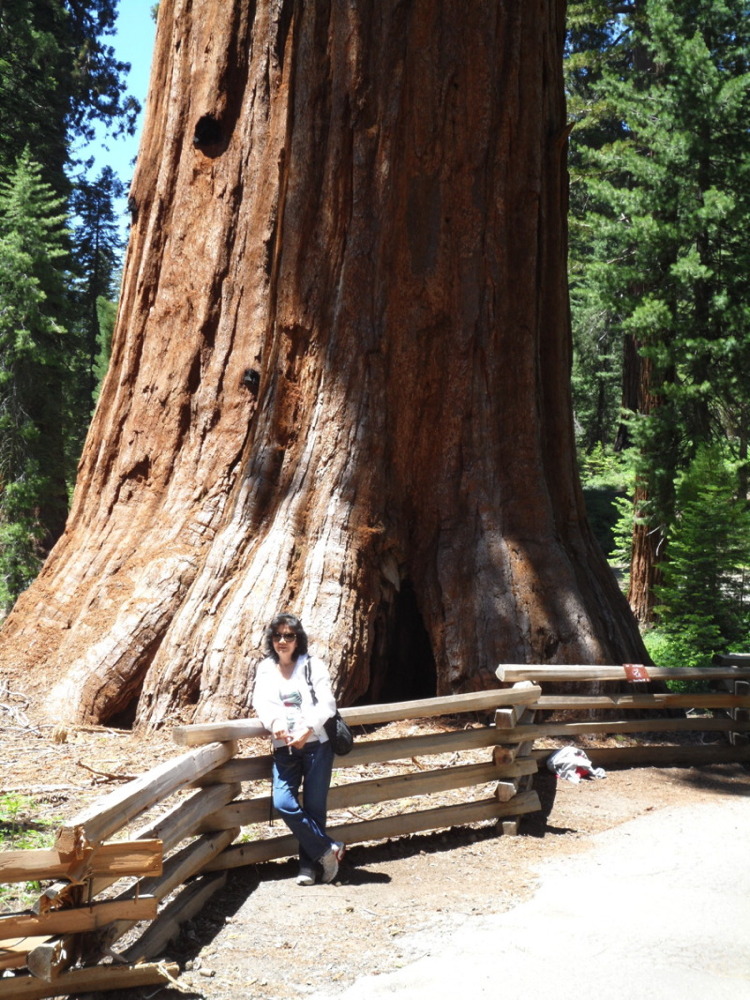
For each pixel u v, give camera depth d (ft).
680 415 67.31
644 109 70.54
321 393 31.68
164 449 33.83
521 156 33.40
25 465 91.20
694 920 16.58
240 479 31.58
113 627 29.68
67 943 13.41
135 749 26.02
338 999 13.70
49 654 31.07
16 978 13.02
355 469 31.17
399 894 17.99
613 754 27.30
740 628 53.31
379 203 31.78
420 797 23.49
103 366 169.99
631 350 85.81
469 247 32.45
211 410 33.50
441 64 32.04
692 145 67.62
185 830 16.53
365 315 31.83
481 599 30.76
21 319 90.63
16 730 27.48
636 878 18.81
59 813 21.04
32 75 111.96
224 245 34.45
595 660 30.14
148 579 30.60
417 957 15.12
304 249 32.04
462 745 21.98
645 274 70.23
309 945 15.60
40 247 93.15
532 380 33.24
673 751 28.12
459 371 32.35
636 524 69.51
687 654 52.19
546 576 31.32
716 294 67.72
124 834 19.84
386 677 32.73
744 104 68.39
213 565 29.91
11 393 91.56
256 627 28.37
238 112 35.01
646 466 68.23
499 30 32.76
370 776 24.89
